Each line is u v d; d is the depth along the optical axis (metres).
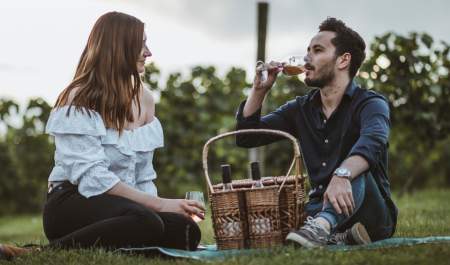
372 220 3.67
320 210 3.82
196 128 10.18
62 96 3.79
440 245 3.40
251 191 3.55
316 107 3.97
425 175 11.51
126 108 3.80
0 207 12.10
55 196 3.73
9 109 9.72
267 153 10.20
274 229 3.56
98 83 3.77
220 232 3.60
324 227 3.45
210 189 3.62
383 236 3.77
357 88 3.87
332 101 3.89
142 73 4.02
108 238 3.57
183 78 10.19
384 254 3.27
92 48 3.83
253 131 3.69
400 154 10.41
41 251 3.56
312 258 3.16
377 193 3.65
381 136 3.63
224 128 10.06
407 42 7.99
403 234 4.45
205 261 3.27
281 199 3.63
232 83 10.31
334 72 3.85
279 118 4.12
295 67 3.92
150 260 3.35
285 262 3.13
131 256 3.45
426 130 8.42
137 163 3.95
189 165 10.24
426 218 5.73
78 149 3.69
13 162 11.64
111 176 3.66
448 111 8.34
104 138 3.75
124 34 3.81
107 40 3.81
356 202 3.53
